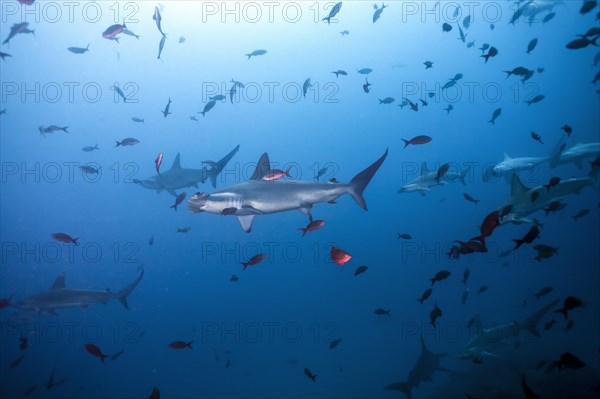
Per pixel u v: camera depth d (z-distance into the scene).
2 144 51.12
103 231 56.47
